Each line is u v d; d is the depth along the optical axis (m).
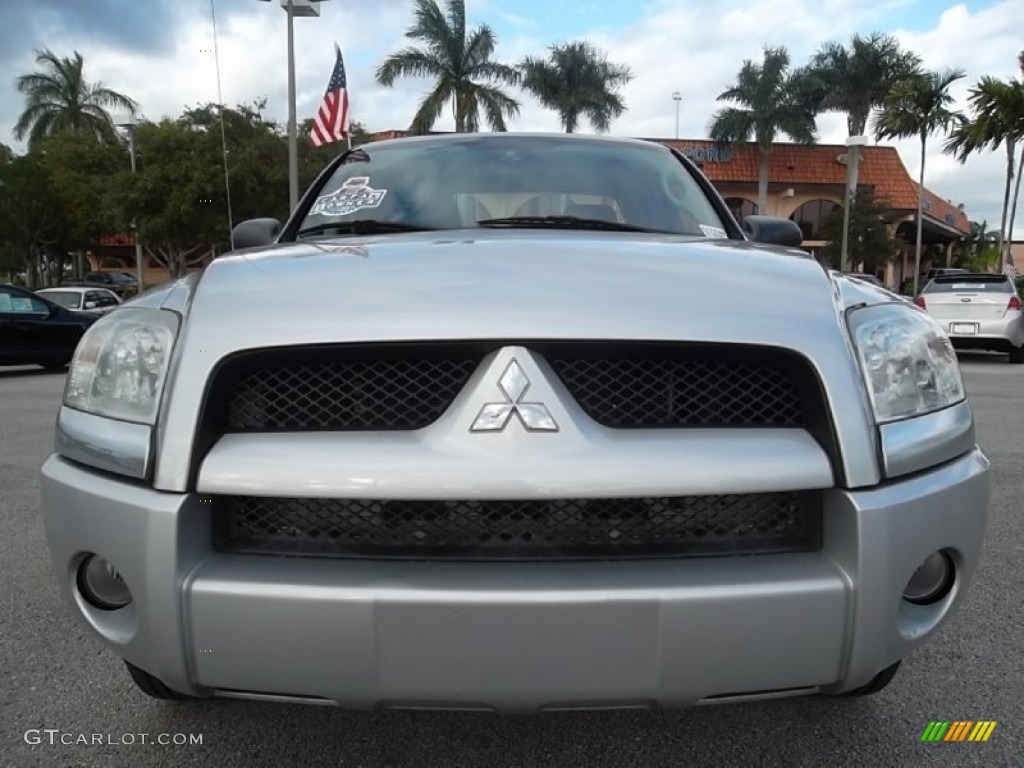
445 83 27.70
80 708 2.33
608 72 32.28
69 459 1.83
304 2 15.52
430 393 1.68
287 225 2.96
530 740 2.17
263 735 2.19
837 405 1.64
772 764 2.06
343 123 16.30
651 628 1.53
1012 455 5.59
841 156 32.38
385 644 1.54
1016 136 21.33
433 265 1.86
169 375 1.69
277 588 1.55
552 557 1.62
